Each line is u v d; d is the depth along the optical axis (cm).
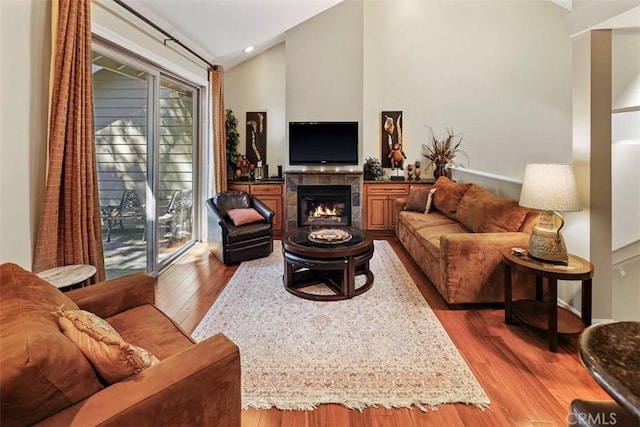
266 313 281
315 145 554
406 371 205
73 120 220
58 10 208
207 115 501
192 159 493
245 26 442
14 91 191
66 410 91
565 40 575
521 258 246
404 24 581
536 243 244
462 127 592
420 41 583
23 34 195
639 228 277
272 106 603
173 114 431
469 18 578
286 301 304
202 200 509
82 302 171
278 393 187
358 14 546
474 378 198
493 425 165
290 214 550
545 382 194
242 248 414
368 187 552
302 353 224
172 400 105
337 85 550
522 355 220
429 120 593
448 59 584
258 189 561
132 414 96
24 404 82
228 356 120
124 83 322
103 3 263
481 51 582
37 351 85
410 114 593
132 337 160
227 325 261
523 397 183
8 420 82
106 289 182
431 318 271
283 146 609
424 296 314
